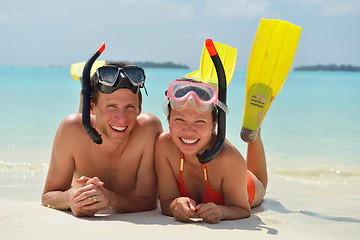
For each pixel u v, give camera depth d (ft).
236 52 12.53
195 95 9.02
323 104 51.75
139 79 9.75
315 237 8.11
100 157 10.53
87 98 9.34
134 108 9.83
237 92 73.46
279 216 10.21
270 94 12.19
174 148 10.07
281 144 22.30
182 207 8.91
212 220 8.85
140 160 10.72
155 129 10.79
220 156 9.78
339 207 11.37
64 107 41.81
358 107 47.21
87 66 9.30
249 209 10.11
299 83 136.87
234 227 8.61
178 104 9.10
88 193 8.96
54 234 7.54
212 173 9.91
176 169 10.11
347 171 16.28
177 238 7.43
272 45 12.57
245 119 11.86
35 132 24.67
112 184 10.95
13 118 31.71
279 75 12.42
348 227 9.05
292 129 28.43
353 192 13.41
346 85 119.55
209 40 8.73
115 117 9.58
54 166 10.47
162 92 68.44
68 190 9.77
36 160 17.28
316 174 15.94
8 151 18.94
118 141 9.89
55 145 10.46
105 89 9.52
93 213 9.22
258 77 12.27
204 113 9.19
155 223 8.68
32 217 9.00
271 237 7.87
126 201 10.02
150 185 10.70
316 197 12.68
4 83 105.09
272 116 37.37
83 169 10.64
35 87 86.58
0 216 9.07
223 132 9.14
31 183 13.51
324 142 22.91
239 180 9.78
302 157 18.90
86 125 9.29
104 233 7.64
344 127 29.53
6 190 12.44
